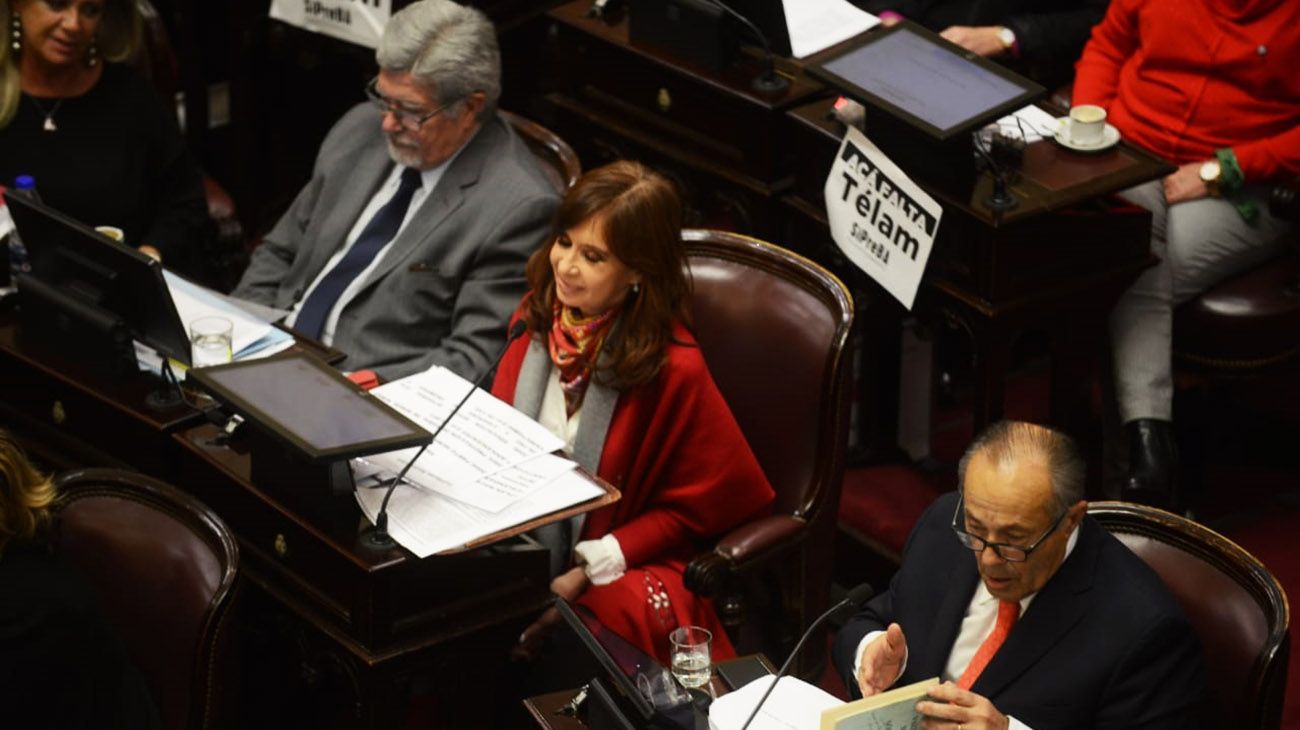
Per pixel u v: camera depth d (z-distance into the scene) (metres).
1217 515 17.27
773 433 13.93
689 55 17.12
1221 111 17.12
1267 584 10.71
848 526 17.16
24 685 10.58
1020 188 14.63
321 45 21.28
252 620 13.62
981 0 19.22
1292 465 18.02
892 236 14.82
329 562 12.40
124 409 14.10
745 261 14.18
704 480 13.48
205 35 24.11
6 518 10.78
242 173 22.77
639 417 13.45
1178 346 17.00
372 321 15.98
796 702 10.45
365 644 12.32
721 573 13.05
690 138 17.41
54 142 17.53
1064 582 10.75
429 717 14.23
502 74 22.17
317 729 14.43
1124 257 15.23
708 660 10.91
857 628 11.94
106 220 17.78
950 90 14.52
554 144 16.84
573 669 13.72
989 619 11.23
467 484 12.49
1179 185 16.94
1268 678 10.49
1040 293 14.84
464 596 12.56
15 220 14.77
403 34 15.57
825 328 13.66
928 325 15.83
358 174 16.77
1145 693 10.44
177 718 11.79
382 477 12.57
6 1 17.02
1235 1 16.86
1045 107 16.17
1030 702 10.66
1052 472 10.36
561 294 13.34
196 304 15.43
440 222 15.83
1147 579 10.77
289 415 12.23
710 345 14.15
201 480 13.57
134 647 11.98
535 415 13.93
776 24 16.73
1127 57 18.11
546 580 12.98
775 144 16.64
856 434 17.97
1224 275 17.00
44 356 14.91
